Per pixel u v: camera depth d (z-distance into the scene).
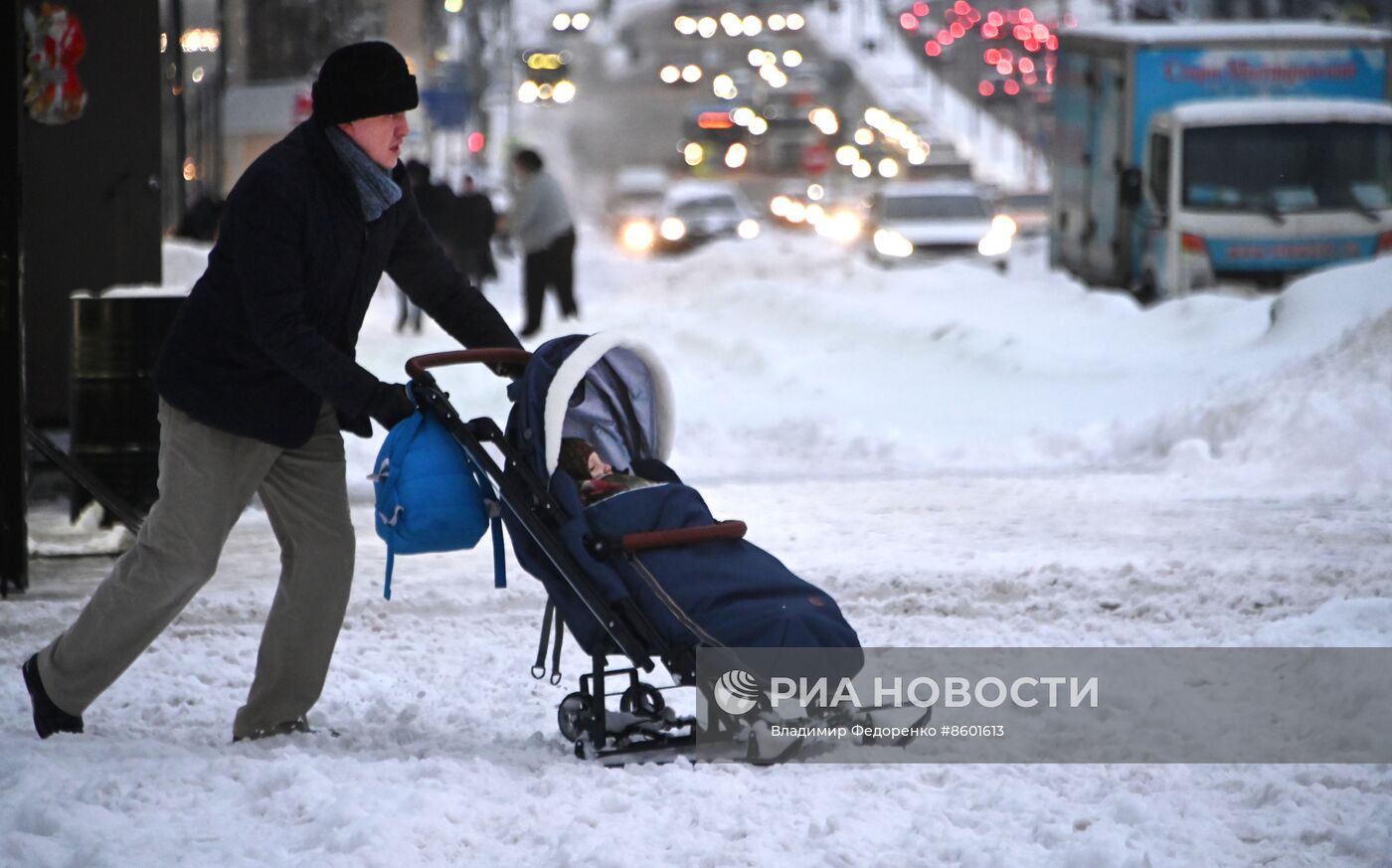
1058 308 58.88
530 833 14.77
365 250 17.17
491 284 103.81
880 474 37.50
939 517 31.70
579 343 17.69
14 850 13.98
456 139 186.75
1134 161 67.88
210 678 21.17
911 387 48.06
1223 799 15.72
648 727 17.52
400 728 18.64
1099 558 27.05
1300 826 14.78
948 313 58.34
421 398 17.22
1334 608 21.77
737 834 14.74
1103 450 38.88
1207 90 67.44
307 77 124.50
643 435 18.27
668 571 16.55
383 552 29.47
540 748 17.77
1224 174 64.31
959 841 14.40
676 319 66.69
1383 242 64.06
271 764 16.30
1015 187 182.88
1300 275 63.94
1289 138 64.56
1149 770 16.59
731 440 41.34
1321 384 36.69
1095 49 72.25
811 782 16.19
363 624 23.83
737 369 53.38
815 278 76.12
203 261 58.72
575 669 21.34
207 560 17.25
